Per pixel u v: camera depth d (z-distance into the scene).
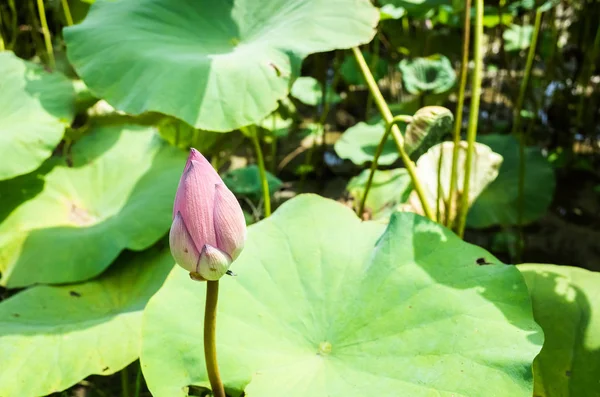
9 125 1.70
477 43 1.48
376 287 1.36
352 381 1.27
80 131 2.02
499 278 1.34
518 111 2.05
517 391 1.24
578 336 1.40
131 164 1.90
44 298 1.56
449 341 1.29
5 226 1.66
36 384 1.40
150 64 1.54
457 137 1.55
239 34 1.64
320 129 3.06
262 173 1.80
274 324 1.34
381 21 2.81
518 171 2.17
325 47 1.53
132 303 1.55
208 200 1.15
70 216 1.74
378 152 1.58
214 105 1.48
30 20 2.78
